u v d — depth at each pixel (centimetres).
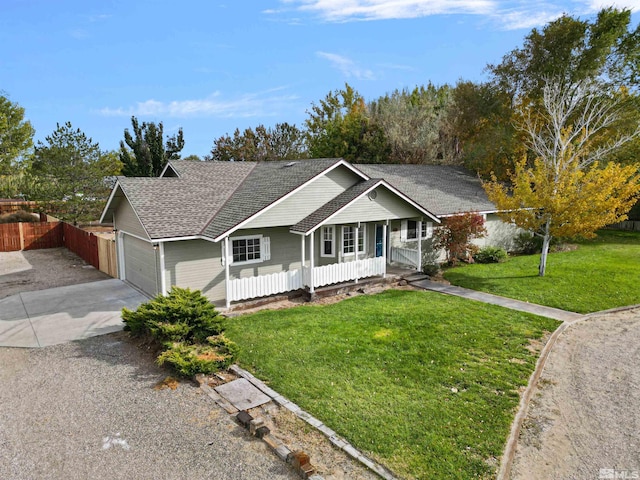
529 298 1373
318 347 951
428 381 791
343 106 5009
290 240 1538
